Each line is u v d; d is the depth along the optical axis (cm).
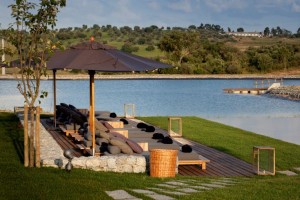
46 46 952
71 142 1470
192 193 821
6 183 842
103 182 890
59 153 1180
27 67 966
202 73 6950
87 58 1105
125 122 1670
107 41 9675
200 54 7419
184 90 4819
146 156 1077
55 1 931
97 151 1194
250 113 2984
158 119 2245
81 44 1184
